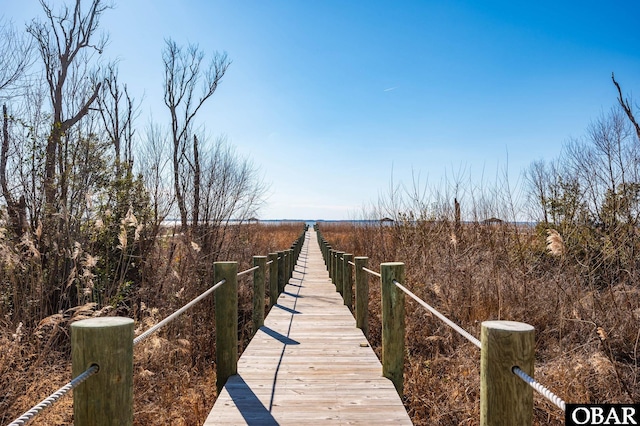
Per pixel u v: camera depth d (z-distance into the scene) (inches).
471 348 239.8
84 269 281.6
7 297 256.4
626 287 248.8
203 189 498.3
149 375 222.1
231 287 175.2
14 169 339.9
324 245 710.5
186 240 393.7
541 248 330.3
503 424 70.5
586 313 233.1
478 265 327.0
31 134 349.4
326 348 215.2
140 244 354.0
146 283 354.0
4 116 340.8
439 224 415.2
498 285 283.1
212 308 356.2
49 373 211.5
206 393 215.9
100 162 398.6
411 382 217.3
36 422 178.9
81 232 343.3
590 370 196.4
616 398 177.5
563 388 188.5
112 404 73.7
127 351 77.1
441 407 192.4
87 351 73.3
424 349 267.4
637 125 278.5
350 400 149.1
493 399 71.5
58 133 365.7
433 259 356.5
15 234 301.3
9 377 188.9
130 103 634.2
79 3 469.4
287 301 358.6
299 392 156.2
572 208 321.4
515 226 339.9
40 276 268.1
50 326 244.7
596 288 261.3
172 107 651.5
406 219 438.3
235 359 175.6
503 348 71.1
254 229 612.1
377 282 421.7
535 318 270.5
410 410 196.4
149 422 189.9
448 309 281.3
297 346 219.1
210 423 131.6
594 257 280.5
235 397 152.0
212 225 478.6
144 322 274.1
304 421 133.1
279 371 179.5
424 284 328.8
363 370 180.2
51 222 319.9
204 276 406.3
